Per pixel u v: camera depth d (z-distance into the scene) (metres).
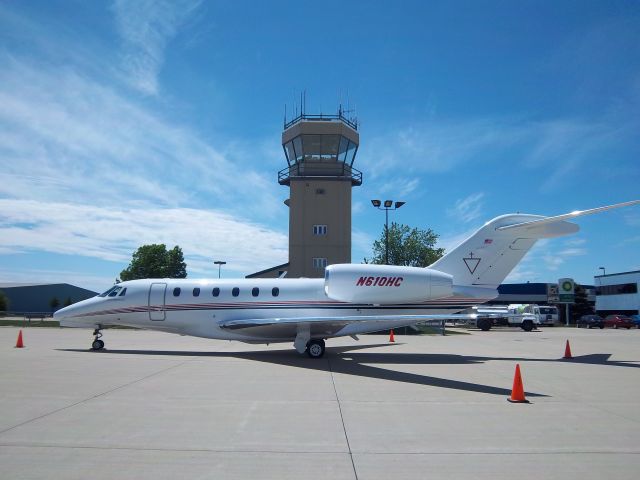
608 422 8.12
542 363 16.25
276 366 14.66
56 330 36.31
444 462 6.05
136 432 7.26
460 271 17.80
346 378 12.47
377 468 5.81
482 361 16.58
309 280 18.45
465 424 7.91
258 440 6.92
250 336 18.06
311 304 18.03
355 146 40.81
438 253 65.38
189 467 5.80
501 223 17.81
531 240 17.66
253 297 18.28
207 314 18.44
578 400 9.95
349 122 41.12
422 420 8.15
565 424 7.97
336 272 17.59
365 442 6.86
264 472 5.66
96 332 19.31
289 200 40.66
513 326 50.62
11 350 19.14
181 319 18.61
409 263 65.69
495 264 17.83
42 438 6.93
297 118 40.62
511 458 6.22
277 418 8.20
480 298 17.73
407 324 17.77
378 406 9.20
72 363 14.97
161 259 65.75
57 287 74.44
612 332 42.12
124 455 6.22
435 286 17.39
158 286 18.89
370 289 17.42
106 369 13.68
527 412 8.81
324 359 16.69
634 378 13.01
